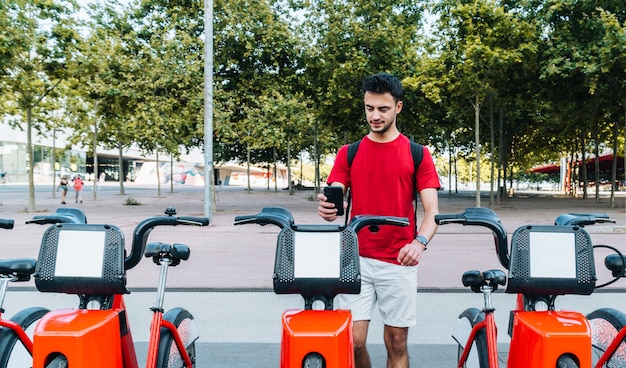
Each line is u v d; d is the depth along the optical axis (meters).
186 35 18.72
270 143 19.73
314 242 2.49
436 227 2.91
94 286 2.66
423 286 7.18
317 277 2.46
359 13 19.81
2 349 2.74
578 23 18.11
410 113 21.25
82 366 2.33
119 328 2.64
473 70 18.66
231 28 19.27
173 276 8.03
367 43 19.62
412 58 20.19
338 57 19.92
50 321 2.44
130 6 19.78
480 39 18.12
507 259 2.78
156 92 19.05
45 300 6.42
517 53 17.72
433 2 19.36
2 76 18.69
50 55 18.95
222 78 19.58
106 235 2.67
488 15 18.06
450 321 5.65
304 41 20.11
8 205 24.56
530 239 2.65
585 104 20.38
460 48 18.22
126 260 2.85
